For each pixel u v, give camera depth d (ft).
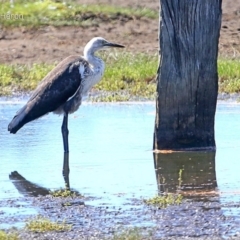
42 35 89.10
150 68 72.64
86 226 35.12
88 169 44.86
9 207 38.24
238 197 38.78
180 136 47.75
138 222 35.47
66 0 102.17
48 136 53.26
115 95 65.87
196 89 47.09
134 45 85.87
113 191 40.50
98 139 51.96
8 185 42.16
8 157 47.85
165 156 46.93
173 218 35.88
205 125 47.75
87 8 98.02
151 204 37.91
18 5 97.96
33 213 37.19
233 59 78.18
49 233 34.19
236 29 90.12
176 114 47.47
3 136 53.42
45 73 73.26
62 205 38.40
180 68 46.75
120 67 74.38
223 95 65.31
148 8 99.66
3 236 33.14
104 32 90.48
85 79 52.70
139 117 58.49
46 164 46.24
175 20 46.09
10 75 73.20
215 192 39.75
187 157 46.55
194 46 46.44
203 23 46.24
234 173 43.16
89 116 59.21
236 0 102.12
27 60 81.00
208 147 48.03
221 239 33.12
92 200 39.06
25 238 33.53
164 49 46.57
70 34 89.56
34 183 42.47
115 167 45.06
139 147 49.47
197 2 45.96
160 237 33.45
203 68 46.80
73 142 51.39
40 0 99.55
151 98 65.31
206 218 35.73
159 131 47.85
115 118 58.34
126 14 95.96
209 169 44.06
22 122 51.06
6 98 67.21
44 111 51.49
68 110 52.11
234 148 48.42
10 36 88.89
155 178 42.57
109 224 35.32
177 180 42.16
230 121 55.72
